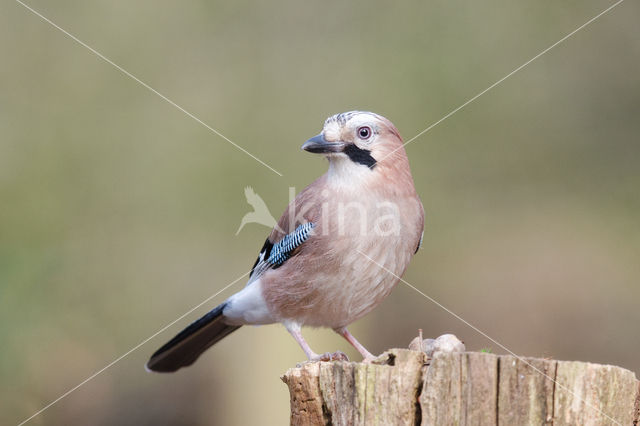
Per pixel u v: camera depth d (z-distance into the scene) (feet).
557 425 13.30
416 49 46.83
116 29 45.60
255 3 47.52
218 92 46.09
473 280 44.34
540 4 47.01
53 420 38.93
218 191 44.57
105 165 43.91
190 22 46.83
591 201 46.09
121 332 41.68
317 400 14.80
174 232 43.83
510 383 13.46
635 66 46.47
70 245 42.22
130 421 39.99
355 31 47.60
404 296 44.34
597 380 13.44
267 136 45.55
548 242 44.80
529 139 46.62
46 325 40.06
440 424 13.57
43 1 44.42
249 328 41.52
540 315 43.21
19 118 43.21
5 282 39.96
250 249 43.91
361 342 42.29
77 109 44.21
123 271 42.65
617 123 46.62
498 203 45.98
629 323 42.22
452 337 15.64
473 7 47.16
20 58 43.88
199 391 40.57
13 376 38.68
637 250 44.45
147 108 45.32
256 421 39.45
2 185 41.81
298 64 46.98
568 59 46.83
